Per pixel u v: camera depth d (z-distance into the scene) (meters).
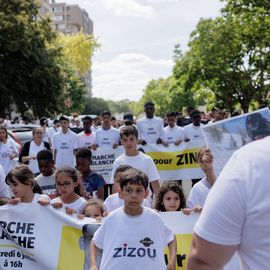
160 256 3.84
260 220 1.72
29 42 35.91
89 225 4.69
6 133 9.81
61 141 11.20
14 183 4.94
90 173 7.30
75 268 4.68
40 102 38.44
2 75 36.34
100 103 93.88
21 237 4.85
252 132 5.42
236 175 1.76
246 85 40.12
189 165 10.62
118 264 3.76
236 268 3.42
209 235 1.78
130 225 3.84
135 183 3.81
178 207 5.10
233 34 35.72
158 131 11.05
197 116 11.13
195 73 39.97
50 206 4.82
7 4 36.97
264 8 25.91
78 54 65.44
